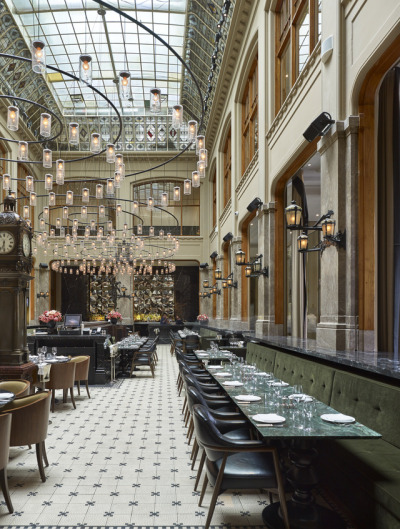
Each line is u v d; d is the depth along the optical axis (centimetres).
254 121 1310
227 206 1745
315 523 344
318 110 677
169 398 870
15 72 1794
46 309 2339
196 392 416
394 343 561
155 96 722
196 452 483
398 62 508
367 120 562
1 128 1761
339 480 390
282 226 1013
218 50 1534
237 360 744
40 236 1655
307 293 1145
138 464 494
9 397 445
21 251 621
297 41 899
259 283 1062
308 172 958
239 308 1454
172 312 2714
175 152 2408
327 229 570
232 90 1547
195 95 2125
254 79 1302
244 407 401
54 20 1712
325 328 596
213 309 2141
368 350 555
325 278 612
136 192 2511
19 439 434
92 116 2297
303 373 586
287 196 1066
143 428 646
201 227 2445
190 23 1620
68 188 2484
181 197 2516
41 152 2331
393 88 569
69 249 2370
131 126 2356
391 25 450
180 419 702
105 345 1048
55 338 1041
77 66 2011
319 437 313
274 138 971
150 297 2723
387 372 403
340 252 573
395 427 363
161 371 1262
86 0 1597
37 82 1972
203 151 869
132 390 958
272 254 1009
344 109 581
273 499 405
